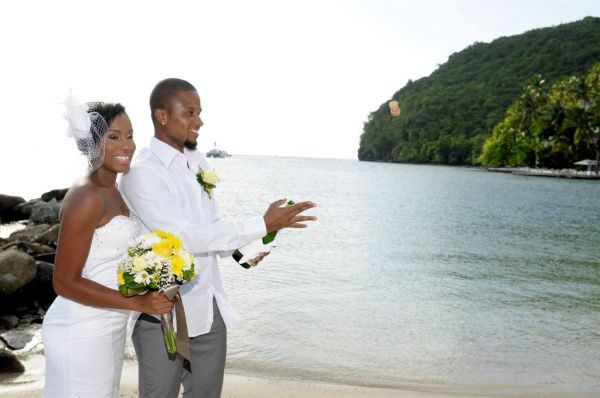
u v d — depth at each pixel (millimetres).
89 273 2334
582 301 8594
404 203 32969
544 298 8789
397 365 5328
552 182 63375
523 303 8375
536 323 7125
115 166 2336
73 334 2277
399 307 7793
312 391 4500
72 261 2223
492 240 16859
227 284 8852
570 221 23516
